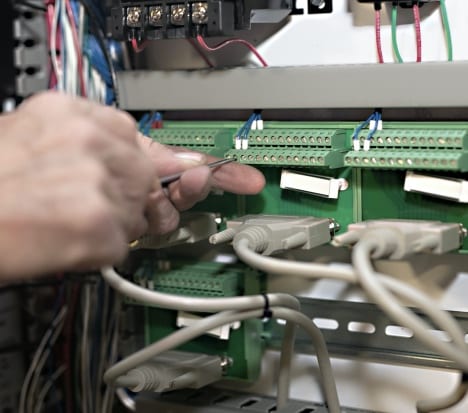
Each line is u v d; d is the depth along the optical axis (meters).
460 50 0.74
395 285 0.58
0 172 0.42
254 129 0.80
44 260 0.41
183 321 0.86
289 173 0.78
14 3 0.92
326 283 0.81
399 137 0.71
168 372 0.79
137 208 0.51
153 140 0.77
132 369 0.76
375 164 0.71
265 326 0.86
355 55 0.79
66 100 0.46
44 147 0.43
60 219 0.40
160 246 0.78
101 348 0.93
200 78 0.82
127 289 0.69
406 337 0.78
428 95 0.71
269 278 0.84
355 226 0.65
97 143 0.44
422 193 0.72
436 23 0.75
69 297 0.98
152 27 0.79
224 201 0.83
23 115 0.46
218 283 0.81
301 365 0.83
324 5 0.80
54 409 1.02
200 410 0.82
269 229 0.69
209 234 0.81
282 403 0.81
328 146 0.75
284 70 0.78
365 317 0.79
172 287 0.84
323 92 0.76
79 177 0.41
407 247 0.63
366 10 0.78
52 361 1.01
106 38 0.90
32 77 0.96
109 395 0.87
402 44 0.77
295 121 0.81
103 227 0.41
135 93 0.86
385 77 0.73
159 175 0.68
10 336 1.02
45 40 0.96
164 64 0.89
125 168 0.48
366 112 0.78
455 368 0.75
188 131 0.82
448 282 0.75
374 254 0.61
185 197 0.68
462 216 0.71
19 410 1.00
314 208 0.78
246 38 0.84
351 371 0.81
